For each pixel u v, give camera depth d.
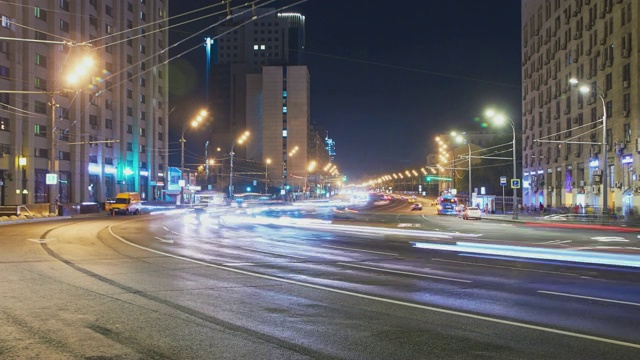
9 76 58.78
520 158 102.12
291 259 15.88
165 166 93.81
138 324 7.42
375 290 10.52
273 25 184.00
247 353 6.11
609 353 6.31
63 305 8.64
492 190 104.81
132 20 82.81
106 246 19.22
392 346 6.50
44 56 63.81
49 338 6.65
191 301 9.12
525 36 86.44
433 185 168.88
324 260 15.71
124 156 80.50
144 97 87.38
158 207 72.06
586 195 60.38
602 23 55.97
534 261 16.11
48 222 37.47
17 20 58.97
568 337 7.03
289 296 9.74
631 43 49.47
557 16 70.75
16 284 10.66
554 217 47.72
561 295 10.20
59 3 65.38
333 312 8.40
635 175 47.97
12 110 58.81
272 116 150.88
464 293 10.30
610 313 8.56
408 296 9.90
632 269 14.38
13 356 5.90
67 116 68.38
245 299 9.38
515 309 8.81
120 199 52.34
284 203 101.50
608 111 54.62
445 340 6.81
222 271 13.01
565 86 67.62
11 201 58.62
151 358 5.89
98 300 9.09
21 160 55.22
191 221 39.88
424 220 48.12
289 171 148.88
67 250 17.61
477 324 7.70
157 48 90.12
